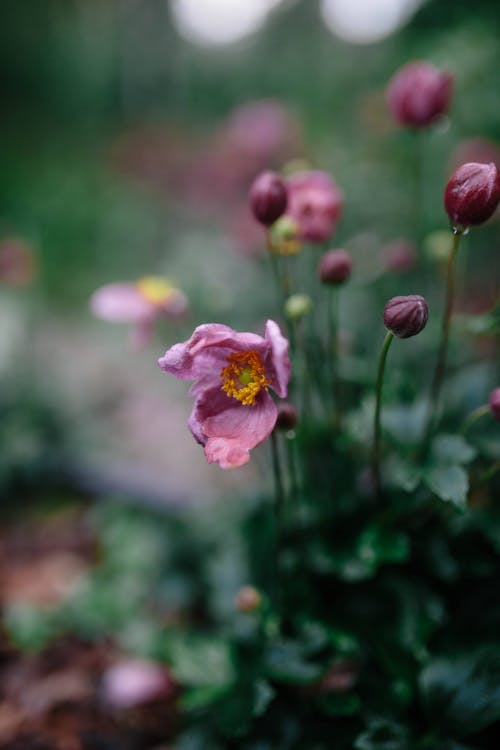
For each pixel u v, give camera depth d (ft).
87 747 1.34
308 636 1.25
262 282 2.27
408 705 1.20
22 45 6.60
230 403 1.10
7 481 2.08
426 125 1.49
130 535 1.84
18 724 1.39
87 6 6.65
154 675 1.42
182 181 3.46
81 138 5.85
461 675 1.18
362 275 1.92
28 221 4.16
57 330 3.25
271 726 1.23
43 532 1.96
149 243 3.91
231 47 5.63
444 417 1.35
